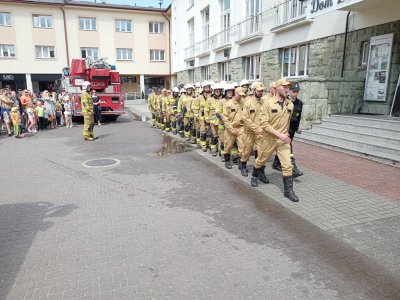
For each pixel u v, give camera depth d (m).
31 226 4.41
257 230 4.21
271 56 15.58
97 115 15.78
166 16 34.41
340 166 7.17
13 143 11.15
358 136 8.69
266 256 3.58
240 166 7.12
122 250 3.73
